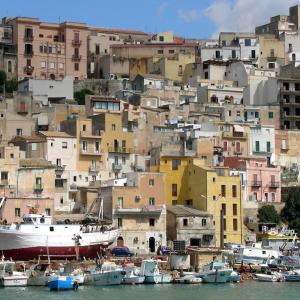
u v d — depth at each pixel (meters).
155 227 183.38
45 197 183.38
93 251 167.25
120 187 184.12
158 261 161.50
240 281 157.75
